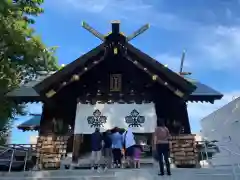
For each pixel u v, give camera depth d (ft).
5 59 44.09
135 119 41.22
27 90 47.44
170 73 40.19
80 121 41.27
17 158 42.24
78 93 43.65
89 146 44.42
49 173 32.42
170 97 43.21
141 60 41.50
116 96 42.80
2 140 55.93
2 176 32.35
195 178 29.09
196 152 39.68
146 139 45.39
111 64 44.19
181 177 29.27
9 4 39.01
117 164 36.94
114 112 41.63
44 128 42.96
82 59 40.68
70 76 40.88
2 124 53.11
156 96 43.39
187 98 42.39
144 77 43.80
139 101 42.27
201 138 65.31
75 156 39.93
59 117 43.39
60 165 39.55
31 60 47.98
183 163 39.17
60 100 43.62
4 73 46.75
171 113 43.01
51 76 40.01
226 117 55.06
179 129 42.16
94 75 43.98
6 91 46.03
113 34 40.78
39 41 47.78
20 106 52.19
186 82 39.45
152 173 31.63
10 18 41.68
